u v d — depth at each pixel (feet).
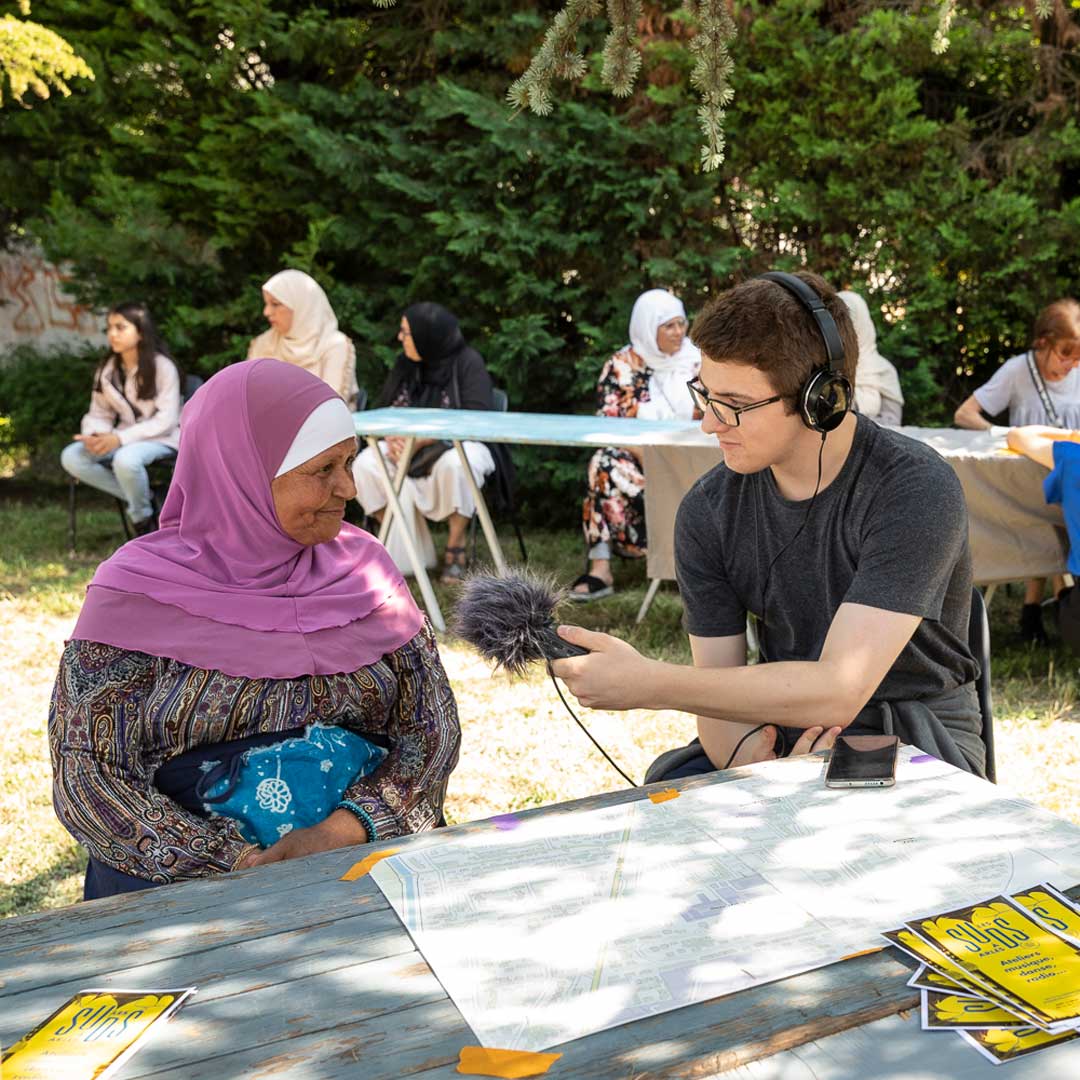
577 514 26.58
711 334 6.15
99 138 29.22
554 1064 3.46
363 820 6.54
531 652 5.74
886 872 4.47
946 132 24.03
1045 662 15.94
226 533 6.93
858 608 6.22
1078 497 12.94
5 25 18.35
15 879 10.37
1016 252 23.62
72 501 22.88
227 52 27.17
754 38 24.45
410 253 26.76
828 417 6.14
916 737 6.49
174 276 27.66
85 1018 3.80
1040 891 4.29
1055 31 23.71
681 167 25.89
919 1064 3.44
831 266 25.31
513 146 24.67
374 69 28.48
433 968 3.97
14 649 16.88
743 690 5.97
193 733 6.61
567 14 8.68
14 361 32.76
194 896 4.57
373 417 17.97
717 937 4.07
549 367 26.37
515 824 5.03
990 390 18.16
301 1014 3.77
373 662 7.04
